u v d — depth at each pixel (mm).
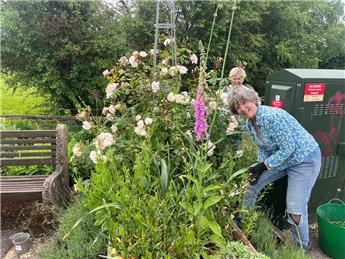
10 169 3973
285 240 2512
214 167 2518
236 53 6715
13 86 6441
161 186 2004
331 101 2898
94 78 6121
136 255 1712
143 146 2293
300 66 8039
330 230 2658
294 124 2391
